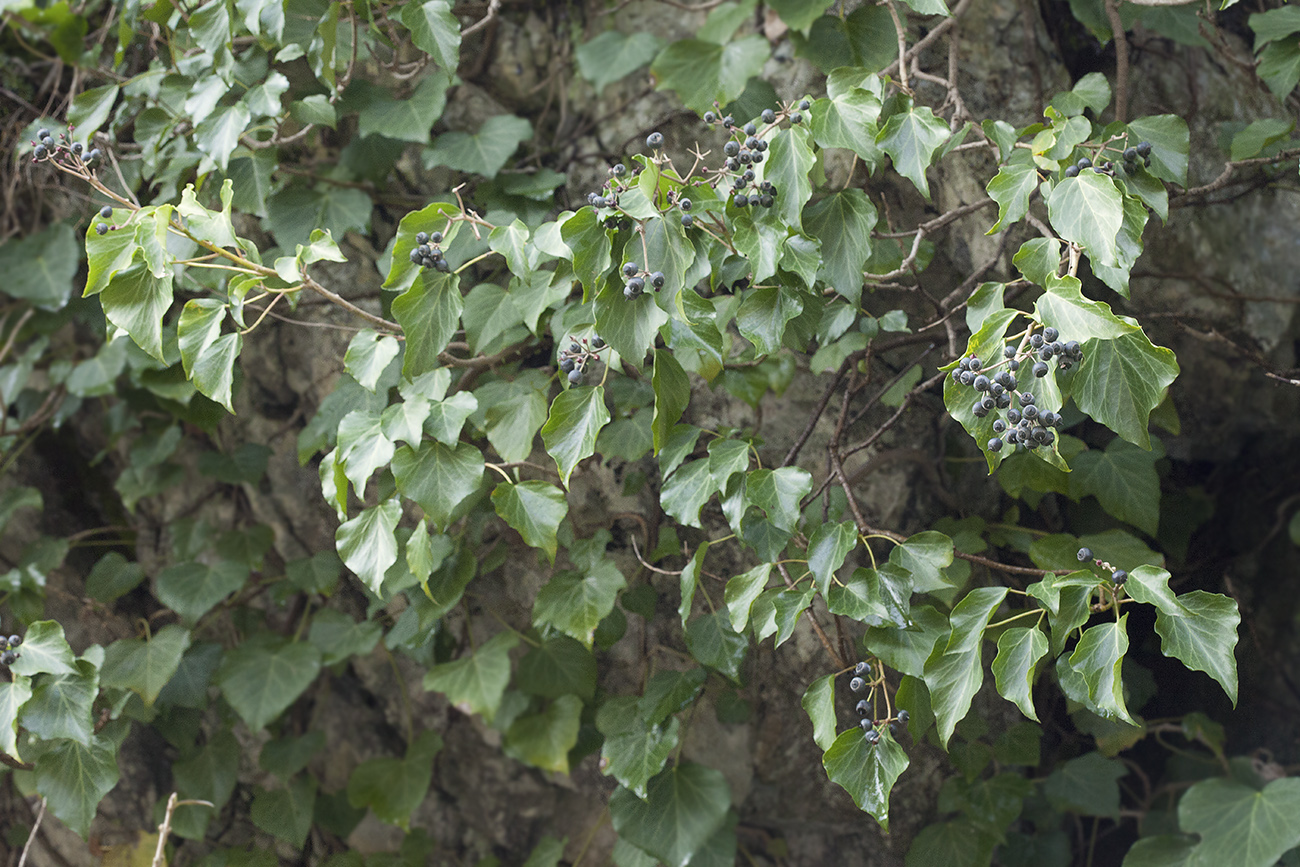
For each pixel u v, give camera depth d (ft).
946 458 6.95
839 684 6.89
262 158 6.76
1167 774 7.21
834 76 6.28
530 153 7.17
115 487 7.25
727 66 6.84
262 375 7.21
